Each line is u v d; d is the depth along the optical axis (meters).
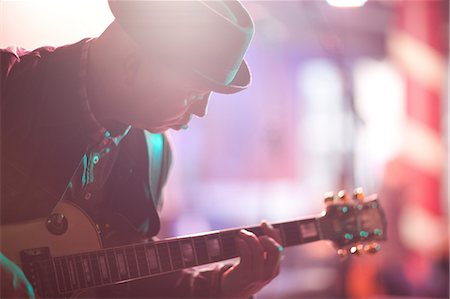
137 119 1.61
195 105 1.61
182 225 8.18
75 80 1.62
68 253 1.56
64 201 1.60
